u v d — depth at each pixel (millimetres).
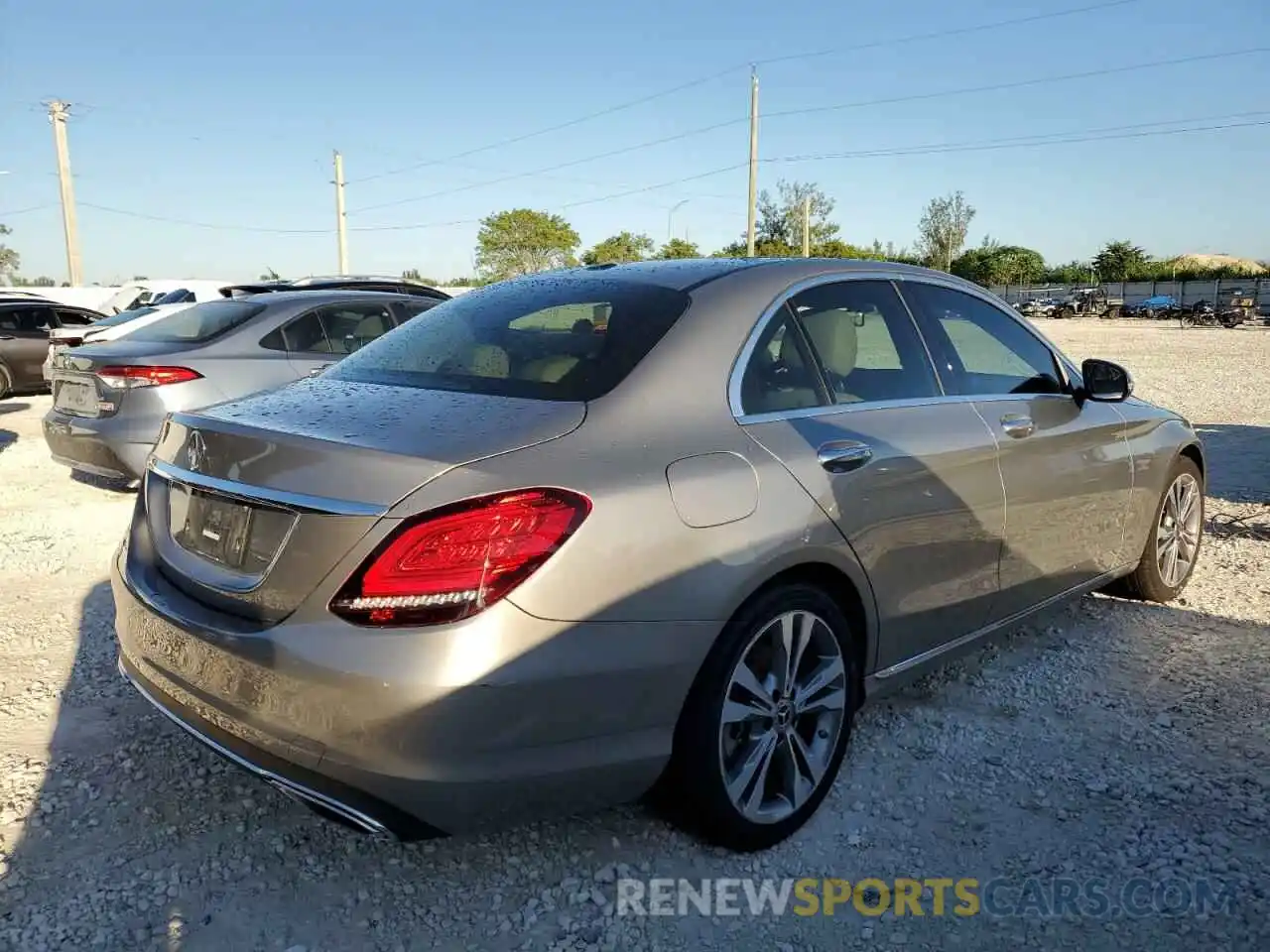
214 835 2889
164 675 2656
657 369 2764
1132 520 4430
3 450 9414
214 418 2750
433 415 2604
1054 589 3992
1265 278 61375
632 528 2414
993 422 3588
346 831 2916
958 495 3334
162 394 6441
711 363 2861
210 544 2615
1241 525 6367
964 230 80500
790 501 2758
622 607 2383
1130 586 4820
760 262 3375
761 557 2643
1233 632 4516
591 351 2846
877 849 2857
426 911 2570
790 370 3061
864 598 3023
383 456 2330
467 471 2299
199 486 2637
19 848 2811
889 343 3438
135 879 2686
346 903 2600
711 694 2596
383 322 7699
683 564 2490
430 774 2207
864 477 2988
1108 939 2488
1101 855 2824
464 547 2221
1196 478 4969
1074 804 3080
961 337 3727
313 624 2283
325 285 12430
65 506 6969
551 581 2277
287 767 2354
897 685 3309
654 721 2490
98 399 6488
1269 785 3182
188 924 2508
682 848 2834
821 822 2980
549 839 2865
